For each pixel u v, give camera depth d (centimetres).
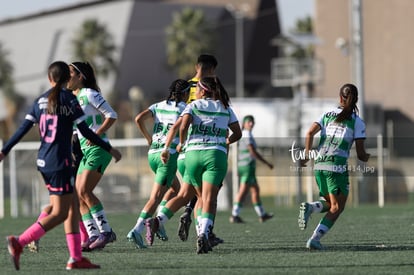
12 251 2142
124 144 5741
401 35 15400
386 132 14338
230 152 5769
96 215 2667
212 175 2500
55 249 2814
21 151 5844
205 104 2500
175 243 2925
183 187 2683
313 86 14638
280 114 11256
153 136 2747
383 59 15562
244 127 4125
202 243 2539
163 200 2875
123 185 5831
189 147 2512
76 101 2144
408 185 6247
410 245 2820
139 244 2730
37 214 5678
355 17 7000
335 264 2292
